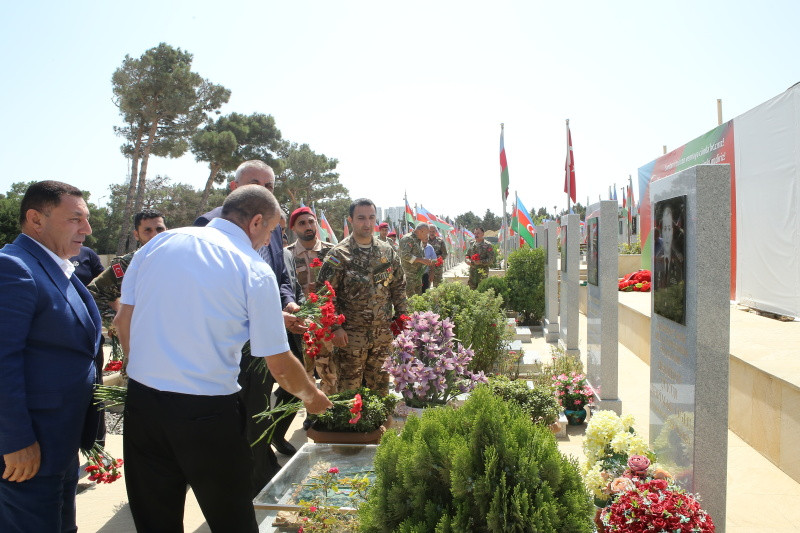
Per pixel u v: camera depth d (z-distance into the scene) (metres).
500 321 7.30
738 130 9.51
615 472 3.63
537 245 15.01
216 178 33.03
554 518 2.34
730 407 5.46
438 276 13.73
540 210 49.88
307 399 2.66
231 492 2.52
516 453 2.47
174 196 42.97
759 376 4.88
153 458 2.49
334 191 42.59
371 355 5.25
